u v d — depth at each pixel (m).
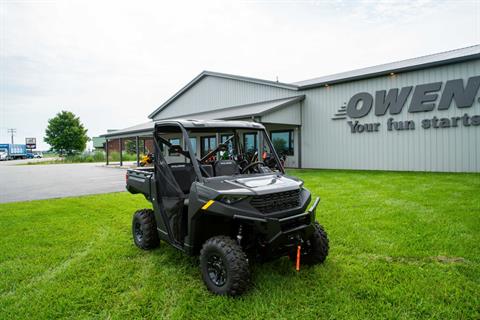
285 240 2.89
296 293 2.91
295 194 3.19
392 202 6.71
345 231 4.73
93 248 4.36
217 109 21.72
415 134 12.47
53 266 3.73
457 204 6.31
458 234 4.48
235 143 4.43
